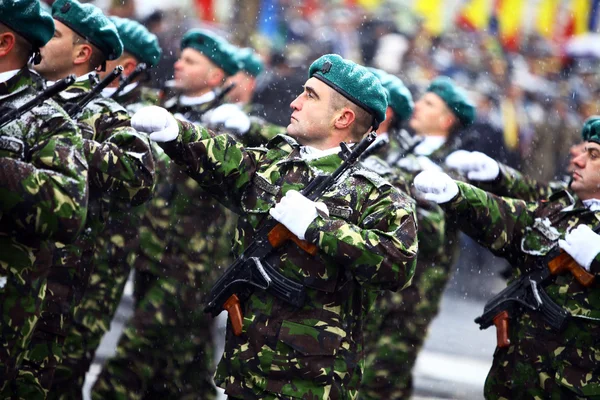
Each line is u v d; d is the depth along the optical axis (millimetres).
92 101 14586
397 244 12719
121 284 17438
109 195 15094
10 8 11875
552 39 38281
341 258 12555
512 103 35906
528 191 17859
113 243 17281
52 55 14844
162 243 18297
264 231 12914
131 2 29844
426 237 18797
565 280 15156
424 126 21016
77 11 14969
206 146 12969
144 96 19000
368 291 13500
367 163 18484
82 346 16859
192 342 18594
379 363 18984
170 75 27156
